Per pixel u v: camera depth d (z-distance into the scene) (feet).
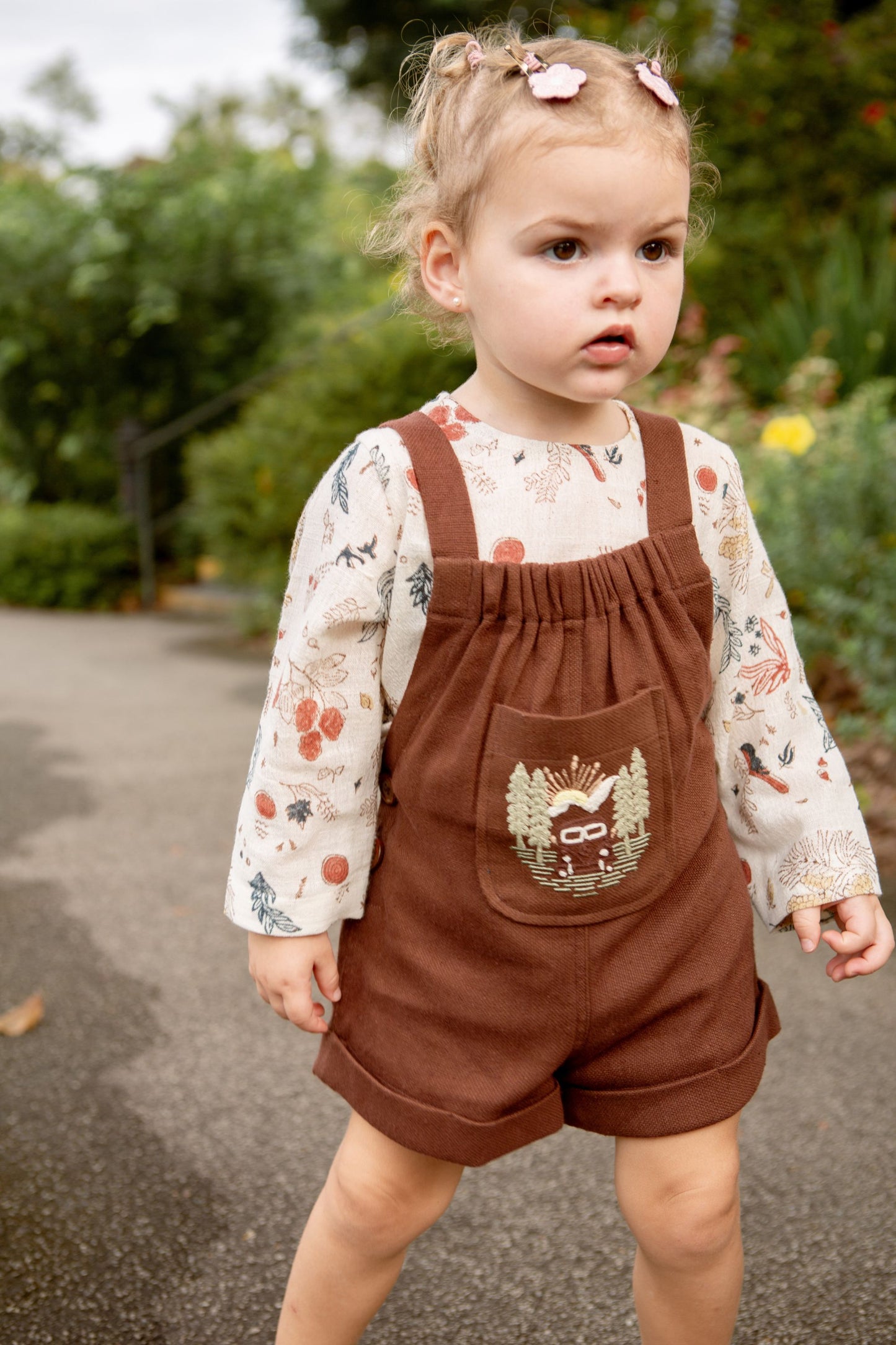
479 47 3.99
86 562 26.99
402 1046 3.91
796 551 12.21
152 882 9.82
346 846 4.03
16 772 13.06
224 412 29.71
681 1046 3.85
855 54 24.58
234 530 21.22
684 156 3.79
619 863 3.82
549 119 3.62
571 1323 4.88
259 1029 7.34
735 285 22.31
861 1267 5.16
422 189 4.19
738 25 25.30
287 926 3.99
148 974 8.11
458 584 3.79
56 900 9.44
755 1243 5.32
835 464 13.02
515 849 3.79
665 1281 3.98
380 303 22.67
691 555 4.00
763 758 4.30
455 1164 3.96
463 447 3.94
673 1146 3.89
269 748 4.02
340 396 19.47
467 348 4.83
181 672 18.95
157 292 27.91
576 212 3.62
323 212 30.94
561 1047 3.84
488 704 3.77
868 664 11.44
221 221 29.07
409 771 3.92
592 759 3.76
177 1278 5.13
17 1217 5.52
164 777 12.86
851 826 4.23
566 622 3.80
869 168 24.11
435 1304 4.99
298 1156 6.01
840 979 4.14
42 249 28.19
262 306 29.58
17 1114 6.39
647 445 4.13
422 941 3.91
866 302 19.24
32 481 30.89
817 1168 5.85
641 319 3.73
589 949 3.82
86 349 29.17
